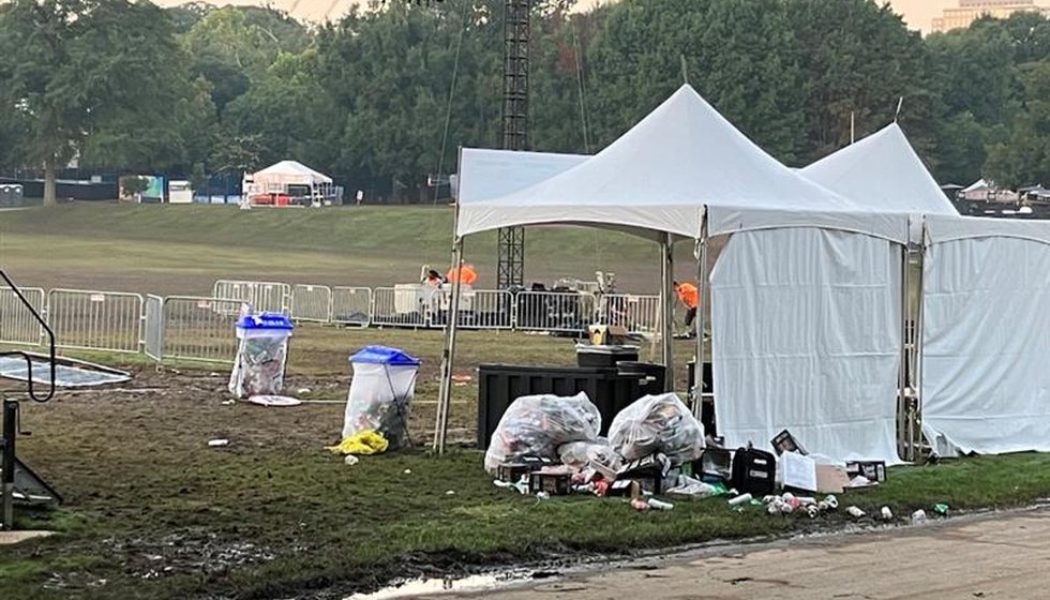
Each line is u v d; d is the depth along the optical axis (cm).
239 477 1326
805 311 1437
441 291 3888
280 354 2000
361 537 1066
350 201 11319
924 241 1564
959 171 10550
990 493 1366
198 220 9100
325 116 11162
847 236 1476
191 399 1961
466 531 1091
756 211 1378
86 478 1295
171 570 950
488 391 1521
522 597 916
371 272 6081
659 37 9794
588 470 1305
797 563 1042
